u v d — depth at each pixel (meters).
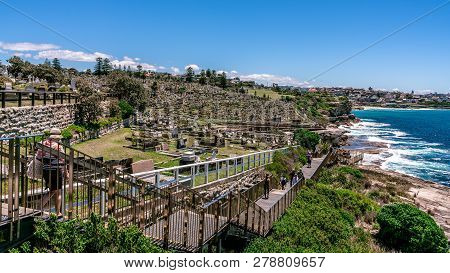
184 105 79.62
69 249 8.09
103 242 8.53
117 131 44.00
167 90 102.50
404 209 21.70
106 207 11.36
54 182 9.33
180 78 154.38
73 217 9.20
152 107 69.56
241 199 17.11
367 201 29.27
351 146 80.19
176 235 11.94
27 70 64.19
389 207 22.25
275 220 18.84
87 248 8.39
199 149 37.12
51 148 8.65
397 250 20.73
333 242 19.41
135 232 9.27
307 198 25.59
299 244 17.30
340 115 146.12
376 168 54.53
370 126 138.88
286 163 33.41
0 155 7.82
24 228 8.23
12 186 7.85
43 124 29.70
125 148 33.72
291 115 92.00
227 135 49.72
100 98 42.66
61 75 70.12
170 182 17.19
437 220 29.88
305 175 33.38
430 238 20.17
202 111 74.25
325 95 183.75
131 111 51.94
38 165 9.28
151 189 11.76
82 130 35.19
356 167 53.16
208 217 14.68
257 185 22.78
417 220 20.78
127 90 58.88
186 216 11.79
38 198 9.67
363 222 25.92
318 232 19.19
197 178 21.77
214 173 23.72
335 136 79.88
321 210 23.38
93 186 9.82
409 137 104.56
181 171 24.48
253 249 14.73
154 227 11.90
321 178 38.12
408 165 59.84
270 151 33.34
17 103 29.12
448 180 49.47
